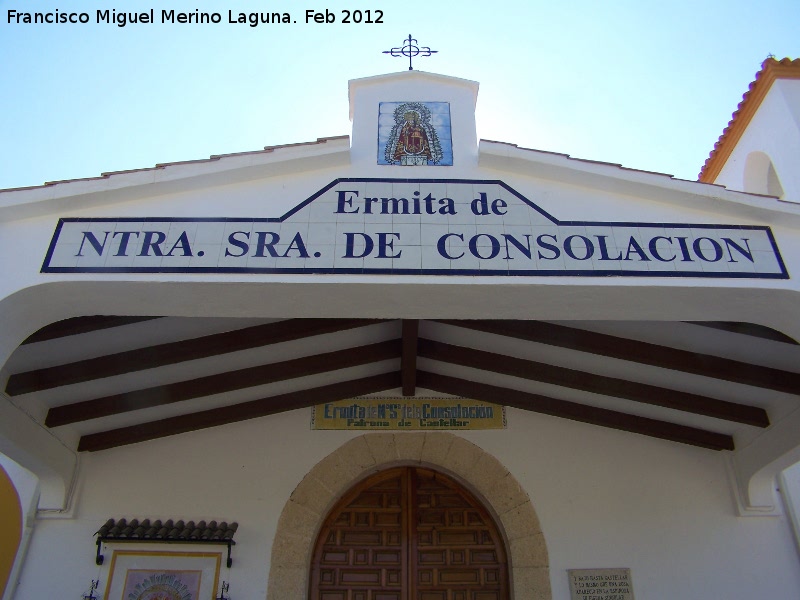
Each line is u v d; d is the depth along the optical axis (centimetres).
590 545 554
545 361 543
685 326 459
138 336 468
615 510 569
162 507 564
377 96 457
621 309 381
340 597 548
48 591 531
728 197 383
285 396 591
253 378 536
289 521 558
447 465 586
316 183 400
